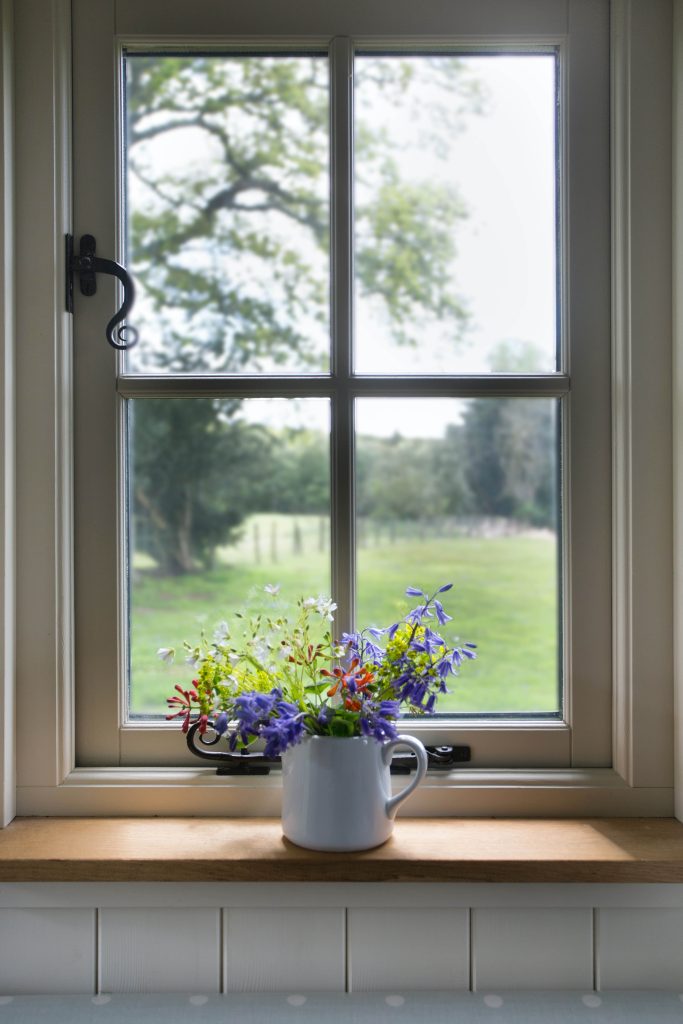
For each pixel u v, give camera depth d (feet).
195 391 2.92
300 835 2.43
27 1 2.75
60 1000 2.40
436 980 2.46
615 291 2.85
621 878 2.36
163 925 2.45
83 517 2.88
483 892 2.44
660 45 2.76
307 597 2.92
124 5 2.88
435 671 2.49
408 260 18.01
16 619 2.74
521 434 19.17
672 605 2.76
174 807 2.75
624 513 2.80
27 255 2.74
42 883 2.42
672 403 2.76
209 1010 2.34
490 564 18.88
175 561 18.88
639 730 2.75
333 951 2.45
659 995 2.43
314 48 2.97
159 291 17.85
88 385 2.89
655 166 2.76
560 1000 2.40
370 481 19.03
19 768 2.75
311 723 2.46
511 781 2.77
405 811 2.74
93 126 2.88
